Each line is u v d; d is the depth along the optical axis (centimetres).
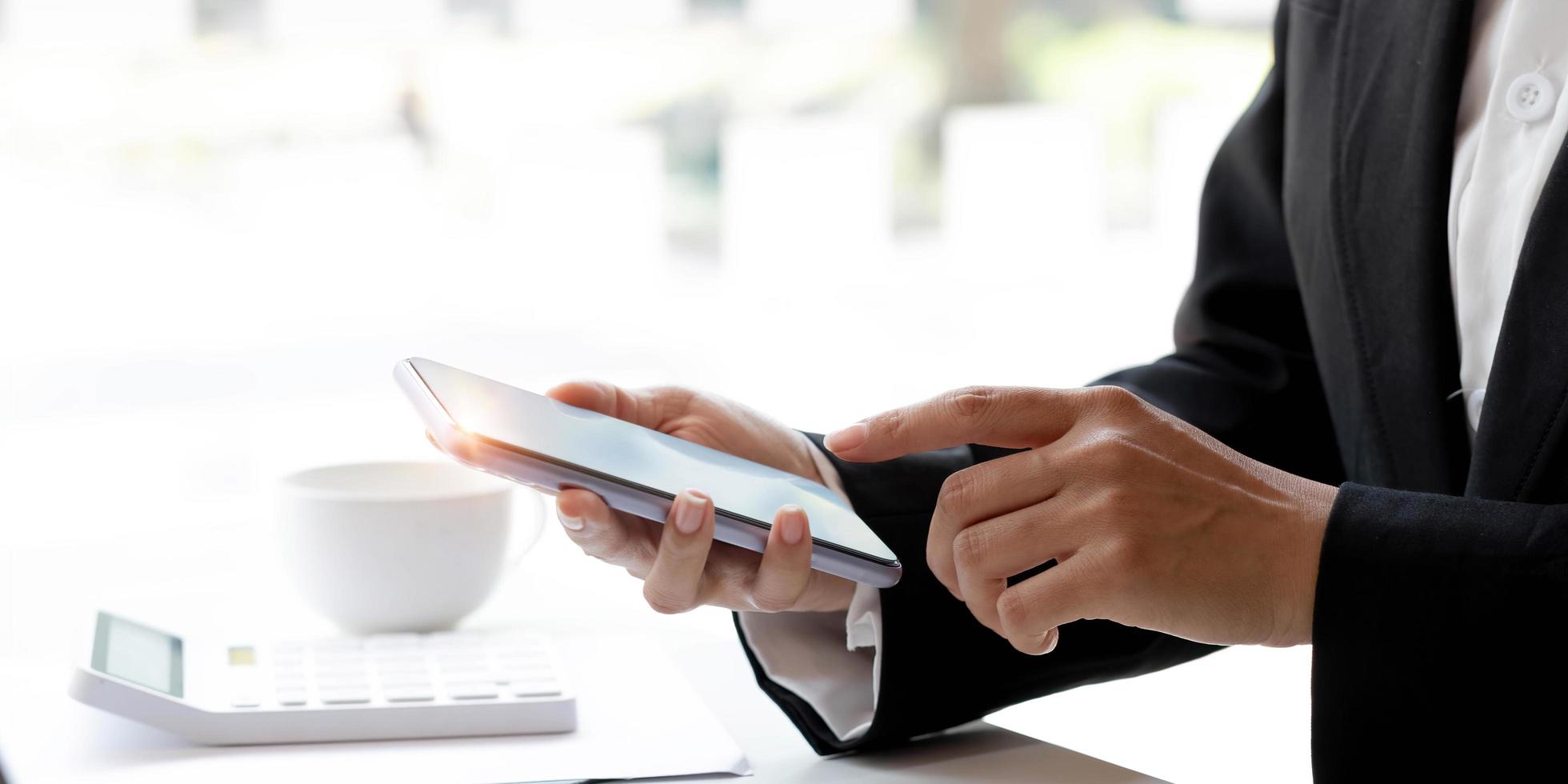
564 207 354
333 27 470
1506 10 77
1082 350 341
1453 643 58
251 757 62
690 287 412
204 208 401
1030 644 62
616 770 62
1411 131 79
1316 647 60
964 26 631
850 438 64
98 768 61
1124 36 646
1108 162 617
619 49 552
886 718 67
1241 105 386
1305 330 92
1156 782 63
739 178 356
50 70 421
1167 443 63
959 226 363
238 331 348
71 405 310
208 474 219
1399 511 61
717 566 66
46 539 111
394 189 358
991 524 62
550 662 72
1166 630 62
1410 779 60
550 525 123
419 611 80
